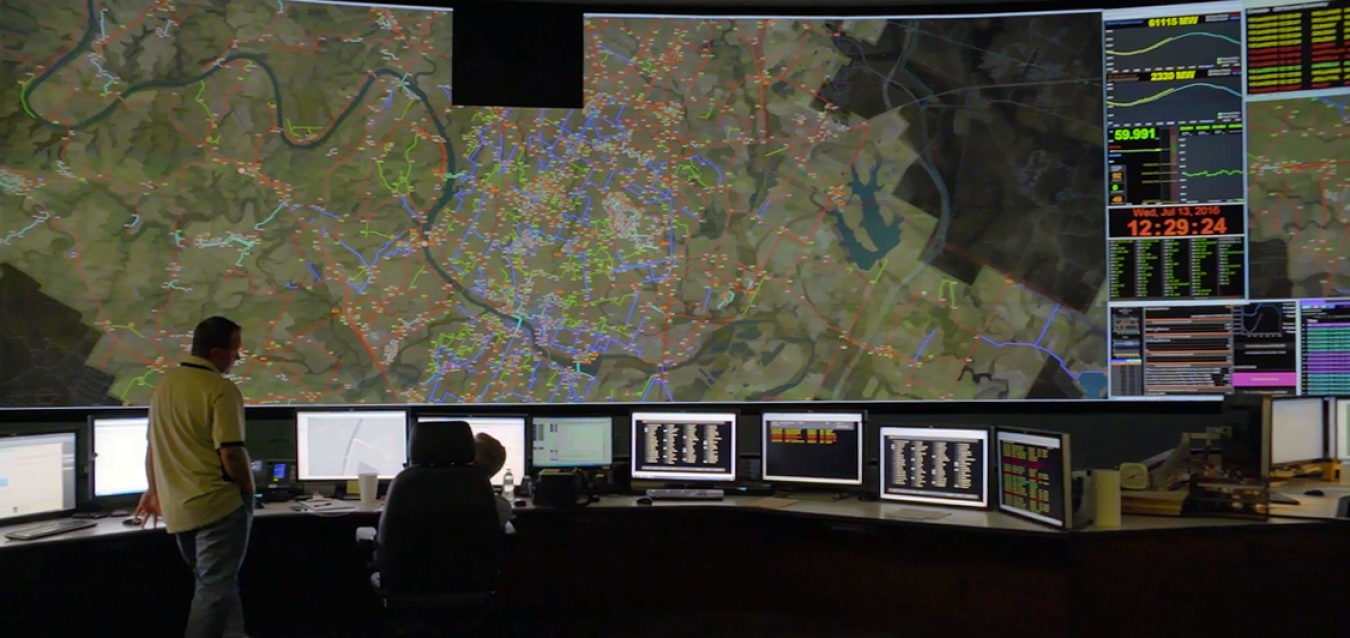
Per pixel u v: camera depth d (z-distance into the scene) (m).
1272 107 4.97
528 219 4.95
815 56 5.09
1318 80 4.94
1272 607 3.82
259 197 4.75
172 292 4.66
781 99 5.08
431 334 4.87
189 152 4.69
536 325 4.94
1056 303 5.04
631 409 4.96
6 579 3.82
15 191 4.51
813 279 5.06
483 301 4.91
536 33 4.99
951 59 5.10
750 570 4.57
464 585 3.46
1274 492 4.55
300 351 4.76
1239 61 4.99
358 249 4.83
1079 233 5.04
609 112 5.01
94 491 4.00
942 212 5.08
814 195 5.07
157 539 3.73
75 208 4.57
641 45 5.04
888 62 5.10
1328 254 4.92
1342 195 4.93
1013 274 5.06
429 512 3.42
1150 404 5.00
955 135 5.09
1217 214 4.98
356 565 4.59
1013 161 5.08
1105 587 3.67
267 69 4.77
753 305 5.04
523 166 4.95
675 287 5.02
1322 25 4.93
